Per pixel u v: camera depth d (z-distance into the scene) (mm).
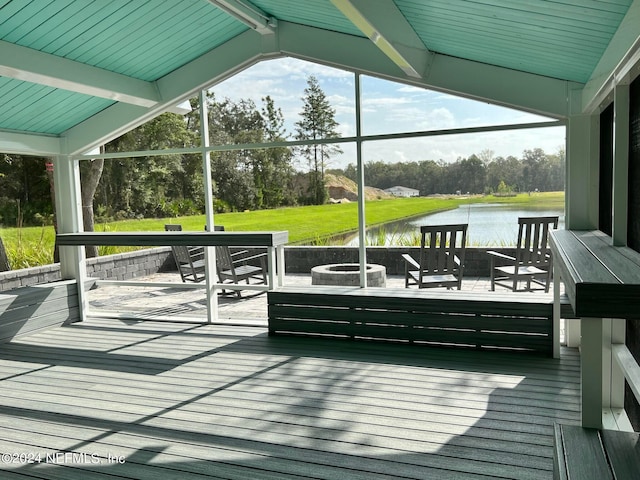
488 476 2602
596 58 3463
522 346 4500
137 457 2906
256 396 3746
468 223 5094
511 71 4605
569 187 4535
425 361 4383
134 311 6516
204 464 2814
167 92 5762
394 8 3545
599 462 1634
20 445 3084
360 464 2762
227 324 5855
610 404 3053
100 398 3805
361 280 5395
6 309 5379
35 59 4332
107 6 4039
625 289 1838
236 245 5270
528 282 4949
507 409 3375
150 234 5559
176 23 4699
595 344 1935
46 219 6500
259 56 5508
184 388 3955
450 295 4832
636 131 2896
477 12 3186
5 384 4148
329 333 5137
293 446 2984
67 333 5711
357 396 3680
